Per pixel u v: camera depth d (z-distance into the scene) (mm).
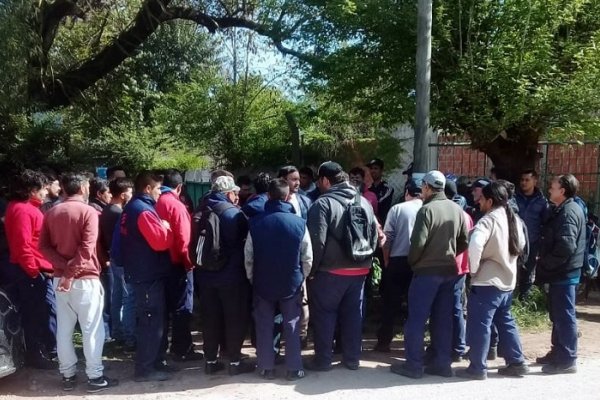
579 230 5539
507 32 7184
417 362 5449
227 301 5473
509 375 5512
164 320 5586
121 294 6598
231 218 5438
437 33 7336
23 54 8516
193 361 6043
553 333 5660
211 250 5297
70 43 12805
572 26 7688
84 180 5348
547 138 8391
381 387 5227
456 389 5160
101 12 11875
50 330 5770
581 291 8672
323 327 5609
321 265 5484
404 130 11852
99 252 6473
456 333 6059
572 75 7336
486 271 5348
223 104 14484
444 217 5391
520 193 7395
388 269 6250
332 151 12672
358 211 5531
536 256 7293
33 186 5473
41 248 5156
